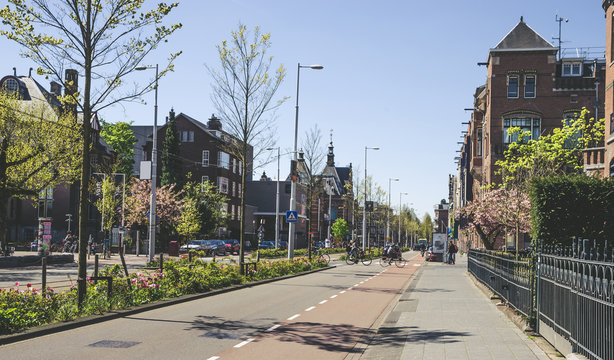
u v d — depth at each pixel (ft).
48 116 116.88
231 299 54.44
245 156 76.13
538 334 32.58
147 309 44.96
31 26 39.19
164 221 186.70
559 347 27.45
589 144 115.34
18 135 110.42
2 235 95.61
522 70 143.23
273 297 57.16
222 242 187.01
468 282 80.12
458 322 39.29
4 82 182.91
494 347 29.27
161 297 50.80
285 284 73.92
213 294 58.08
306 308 49.11
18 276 76.38
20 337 31.68
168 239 191.62
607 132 75.41
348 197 237.04
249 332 35.86
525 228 96.43
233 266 77.10
